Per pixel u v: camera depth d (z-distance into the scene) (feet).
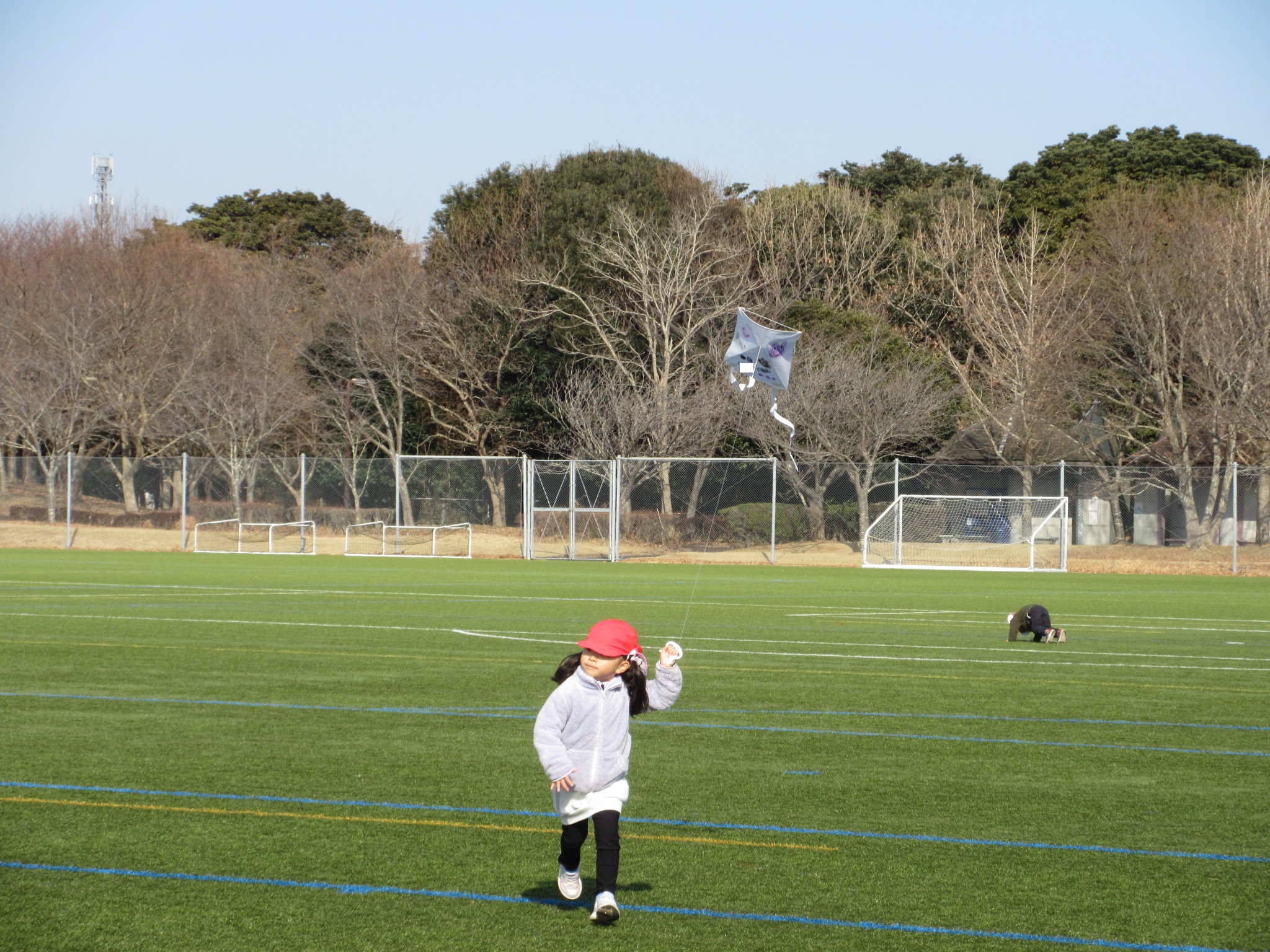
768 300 465.88
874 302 537.24
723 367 431.02
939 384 435.94
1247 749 87.61
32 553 358.23
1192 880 57.00
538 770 78.07
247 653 135.74
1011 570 348.59
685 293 449.89
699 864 58.85
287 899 52.90
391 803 69.51
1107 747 88.02
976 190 601.21
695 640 157.38
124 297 463.42
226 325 476.13
